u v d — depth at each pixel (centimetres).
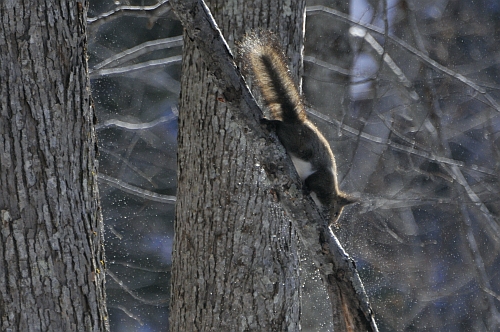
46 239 699
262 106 976
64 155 715
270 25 1048
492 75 2559
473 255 1892
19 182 691
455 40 2500
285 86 967
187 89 1057
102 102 2191
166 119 1678
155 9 1225
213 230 1029
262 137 707
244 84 703
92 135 754
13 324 686
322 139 1036
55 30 714
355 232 2000
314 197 1034
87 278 722
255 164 1028
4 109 689
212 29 686
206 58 694
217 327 1023
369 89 2055
